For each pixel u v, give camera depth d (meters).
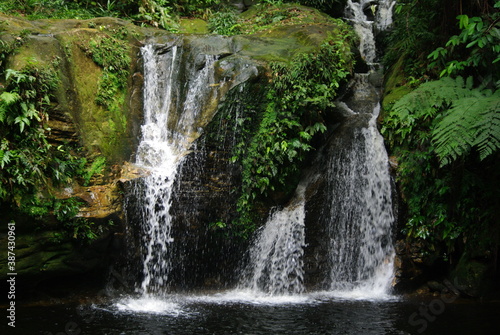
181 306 6.08
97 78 6.98
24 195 5.63
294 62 7.29
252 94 7.00
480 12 7.00
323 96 7.21
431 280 7.12
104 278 6.41
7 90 5.83
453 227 6.82
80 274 6.19
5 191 5.46
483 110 5.85
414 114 6.98
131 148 7.02
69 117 6.25
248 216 7.07
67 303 6.10
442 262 7.09
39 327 5.02
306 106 7.25
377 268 7.24
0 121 5.63
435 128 6.34
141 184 6.34
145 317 5.51
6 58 6.03
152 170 6.72
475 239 6.76
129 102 7.36
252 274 7.16
